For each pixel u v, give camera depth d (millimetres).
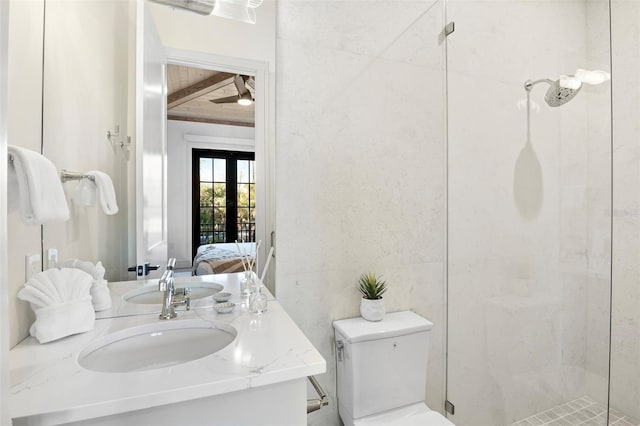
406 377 1376
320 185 1442
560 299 1534
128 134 1223
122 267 1226
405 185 1615
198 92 1307
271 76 1369
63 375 695
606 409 1404
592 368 1453
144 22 1233
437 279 1684
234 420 724
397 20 1592
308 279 1423
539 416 1549
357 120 1511
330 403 1447
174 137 1281
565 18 1542
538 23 1595
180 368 736
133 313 1117
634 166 1810
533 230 1591
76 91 1076
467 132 1655
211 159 1319
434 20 1673
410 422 1272
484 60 1646
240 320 1052
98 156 1152
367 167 1532
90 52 1117
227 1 1164
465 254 1656
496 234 1644
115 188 1210
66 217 798
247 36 1352
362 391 1301
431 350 1656
